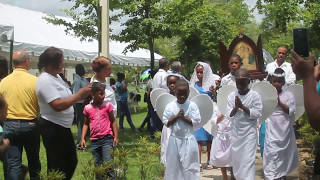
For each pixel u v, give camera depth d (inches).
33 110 213.2
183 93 210.2
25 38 557.6
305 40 113.2
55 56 193.0
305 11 416.2
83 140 242.7
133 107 775.1
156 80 338.0
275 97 234.1
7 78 213.9
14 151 209.8
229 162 240.8
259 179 271.3
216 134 245.1
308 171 279.4
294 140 249.9
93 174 203.2
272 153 244.8
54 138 193.8
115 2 545.6
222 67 315.3
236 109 223.3
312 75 95.6
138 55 812.0
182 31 605.3
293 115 247.0
